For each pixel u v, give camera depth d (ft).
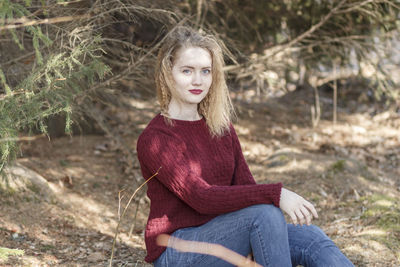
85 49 8.23
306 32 15.08
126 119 18.29
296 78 22.08
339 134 19.84
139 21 12.03
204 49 7.22
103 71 8.29
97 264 9.46
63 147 16.67
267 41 17.88
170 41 7.30
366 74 19.22
